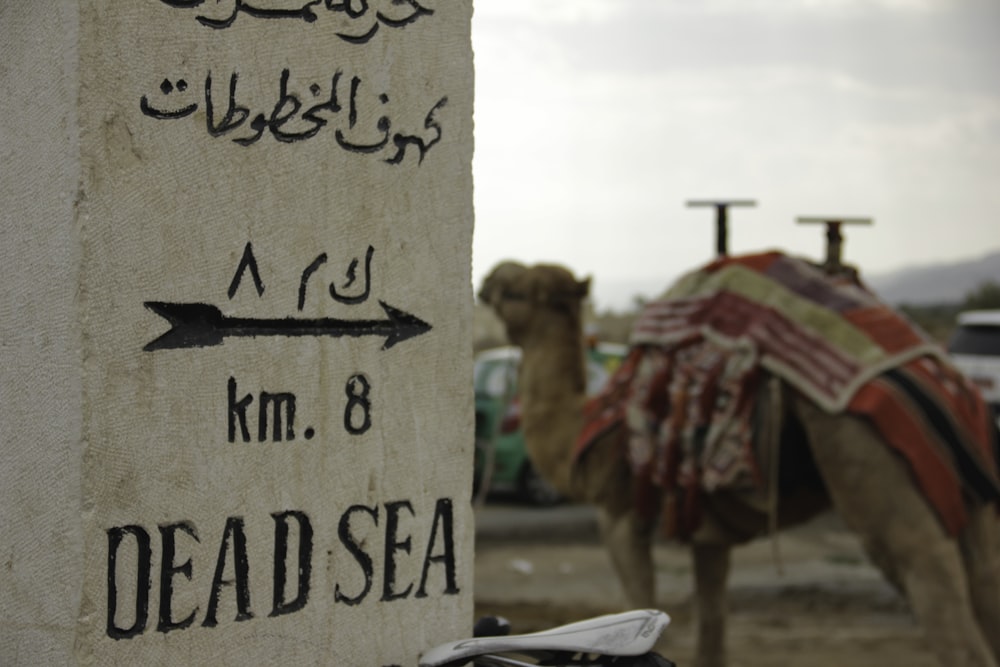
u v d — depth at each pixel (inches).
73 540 96.3
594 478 239.8
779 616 345.1
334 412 107.6
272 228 104.2
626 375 237.8
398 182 111.0
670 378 227.3
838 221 229.0
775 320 216.4
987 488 201.8
